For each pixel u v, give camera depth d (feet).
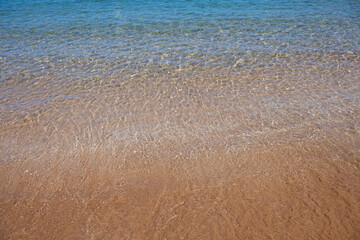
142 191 15.75
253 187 15.65
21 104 24.88
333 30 41.65
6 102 25.21
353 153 17.61
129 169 17.31
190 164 17.46
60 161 18.13
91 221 14.23
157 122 21.86
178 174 16.78
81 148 19.22
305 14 50.34
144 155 18.38
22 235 13.71
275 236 13.07
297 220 13.71
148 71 30.96
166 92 26.50
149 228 13.76
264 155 17.84
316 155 17.61
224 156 17.95
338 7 53.98
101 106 24.43
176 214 14.35
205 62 32.78
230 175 16.52
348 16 47.98
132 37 41.78
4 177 17.02
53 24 48.57
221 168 17.04
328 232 13.10
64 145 19.58
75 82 28.81
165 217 14.24
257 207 14.48
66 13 55.93
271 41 38.52
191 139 19.70
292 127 20.36
